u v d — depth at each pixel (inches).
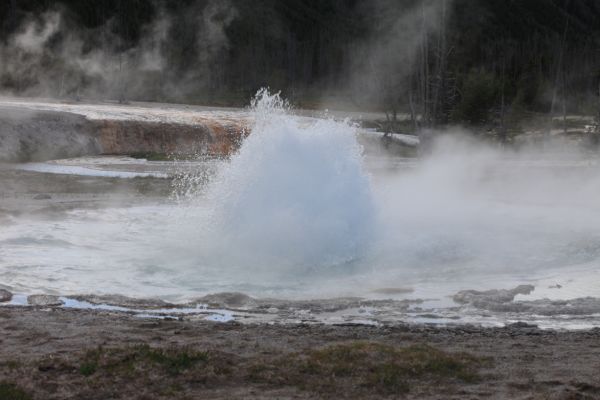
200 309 347.9
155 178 1005.8
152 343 271.1
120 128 1525.6
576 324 330.6
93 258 467.2
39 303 352.8
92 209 702.5
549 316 346.6
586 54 3914.9
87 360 242.5
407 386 229.1
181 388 224.1
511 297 379.6
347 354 257.6
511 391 226.4
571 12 5861.2
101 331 288.0
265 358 254.2
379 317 339.3
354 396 221.0
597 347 280.8
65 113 1488.7
